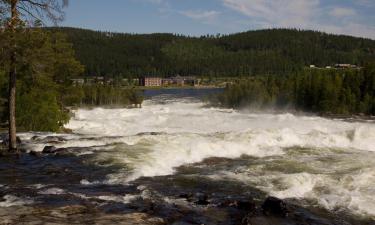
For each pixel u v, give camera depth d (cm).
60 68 4956
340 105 8056
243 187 1612
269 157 2256
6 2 2209
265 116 6197
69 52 5028
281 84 9775
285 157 2227
